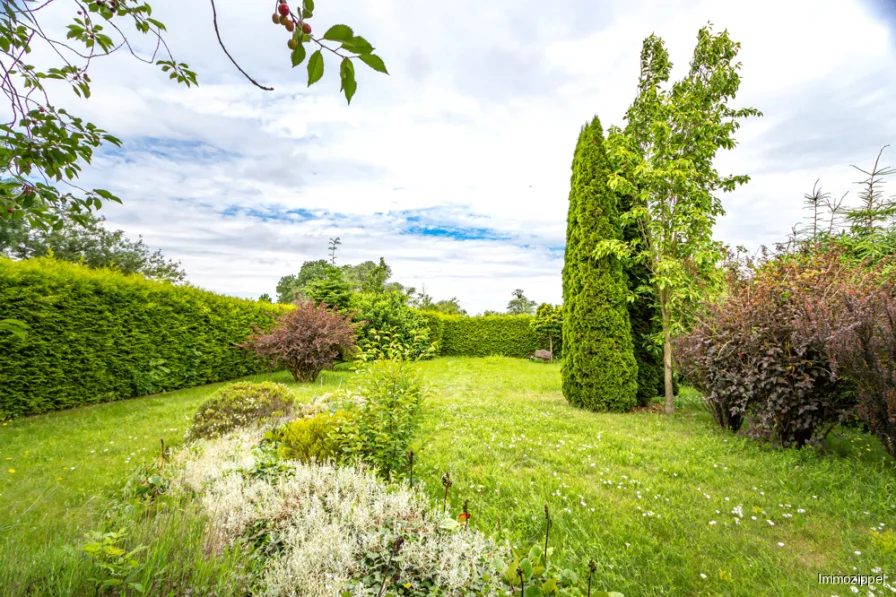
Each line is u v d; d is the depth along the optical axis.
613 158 7.34
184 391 8.27
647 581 2.30
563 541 2.61
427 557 1.95
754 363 4.67
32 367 5.93
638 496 3.34
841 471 3.84
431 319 18.19
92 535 1.61
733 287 5.68
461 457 4.30
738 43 6.93
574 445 4.75
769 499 3.33
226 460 3.28
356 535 2.10
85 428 5.27
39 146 1.78
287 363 9.84
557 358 18.42
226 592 1.57
